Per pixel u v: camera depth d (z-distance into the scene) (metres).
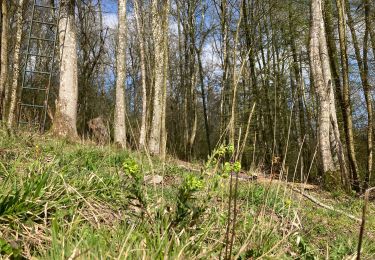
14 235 3.04
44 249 2.96
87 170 5.35
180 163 9.97
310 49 12.68
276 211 5.25
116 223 3.46
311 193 10.22
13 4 14.11
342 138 18.88
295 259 3.58
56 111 12.34
